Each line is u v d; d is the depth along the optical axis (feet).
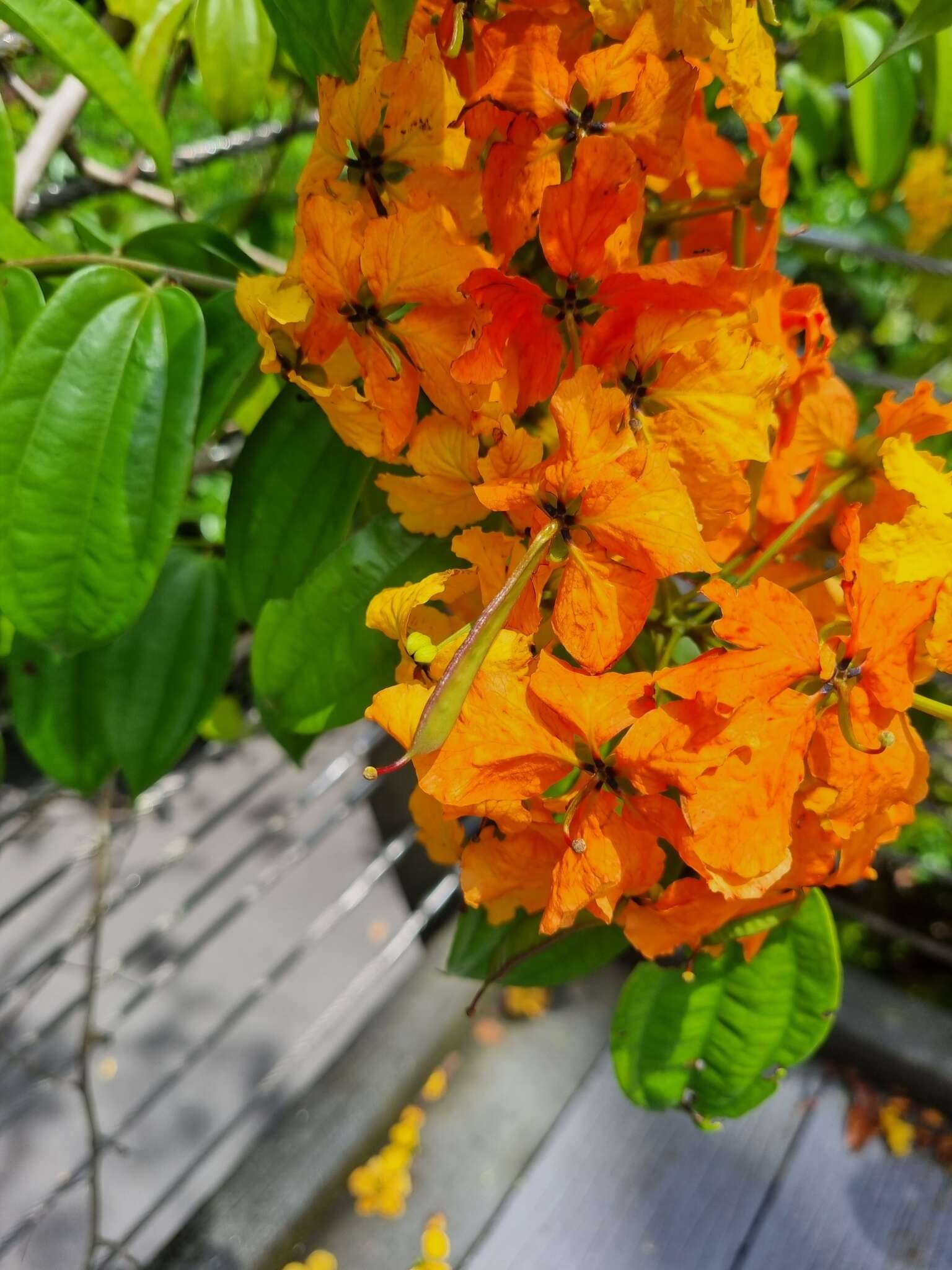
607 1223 2.00
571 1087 2.23
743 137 1.20
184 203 1.52
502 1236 1.99
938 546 0.61
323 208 0.65
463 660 0.54
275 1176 1.99
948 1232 1.95
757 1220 1.98
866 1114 2.11
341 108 0.68
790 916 0.77
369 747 2.30
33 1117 2.48
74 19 0.88
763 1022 0.85
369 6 0.66
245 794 2.30
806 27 1.62
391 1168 2.08
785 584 0.79
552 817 0.66
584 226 0.63
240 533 0.89
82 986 2.73
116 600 0.81
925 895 2.65
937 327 2.37
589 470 0.60
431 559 0.84
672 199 0.81
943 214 2.19
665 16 0.62
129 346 0.81
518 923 0.85
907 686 0.64
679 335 0.65
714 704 0.60
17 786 3.00
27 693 1.12
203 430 0.85
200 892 2.10
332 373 0.75
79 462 0.79
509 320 0.66
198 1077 2.59
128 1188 2.38
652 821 0.63
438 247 0.64
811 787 0.66
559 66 0.64
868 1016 2.18
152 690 1.14
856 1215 1.98
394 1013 2.27
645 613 0.61
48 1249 2.27
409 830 2.40
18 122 1.55
